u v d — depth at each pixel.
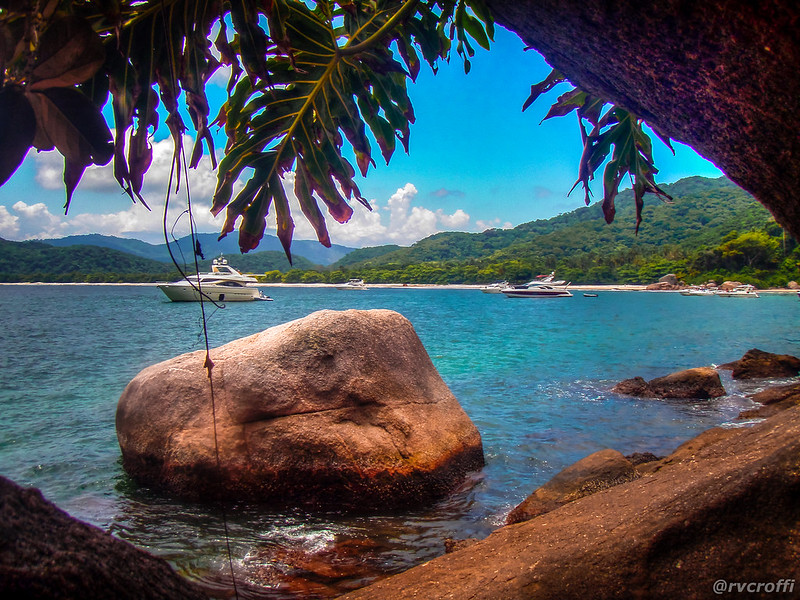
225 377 5.56
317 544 4.39
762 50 1.34
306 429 5.26
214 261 60.12
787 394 9.54
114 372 13.79
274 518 4.88
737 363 13.80
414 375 6.05
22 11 1.13
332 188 2.42
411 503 5.22
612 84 1.84
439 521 4.85
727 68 1.46
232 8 1.66
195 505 5.14
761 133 1.57
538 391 10.92
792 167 1.61
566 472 4.98
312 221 2.41
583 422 8.38
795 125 1.47
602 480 4.76
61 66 1.18
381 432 5.42
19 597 0.92
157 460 5.50
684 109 1.70
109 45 1.58
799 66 1.33
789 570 2.11
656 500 2.59
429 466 5.41
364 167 2.53
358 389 5.51
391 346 5.99
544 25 1.73
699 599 2.13
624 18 1.50
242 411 5.41
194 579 3.78
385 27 2.19
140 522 4.75
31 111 1.16
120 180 1.58
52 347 19.56
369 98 2.60
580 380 12.26
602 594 2.22
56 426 8.11
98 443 7.17
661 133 2.00
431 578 2.66
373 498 5.12
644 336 23.30
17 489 1.05
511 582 2.38
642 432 7.80
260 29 1.68
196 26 1.68
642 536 2.33
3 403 9.87
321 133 2.42
